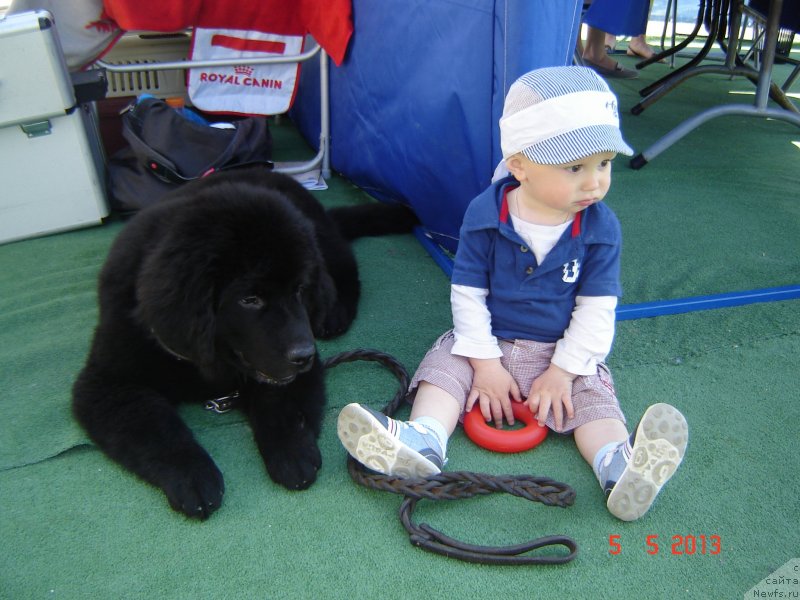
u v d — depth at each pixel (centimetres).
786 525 171
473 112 260
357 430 170
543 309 203
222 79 387
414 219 343
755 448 198
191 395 209
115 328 192
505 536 167
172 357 196
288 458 181
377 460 172
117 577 154
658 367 236
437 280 299
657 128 518
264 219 180
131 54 432
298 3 373
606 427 188
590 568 158
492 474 185
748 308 273
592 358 198
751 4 541
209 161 346
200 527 168
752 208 375
